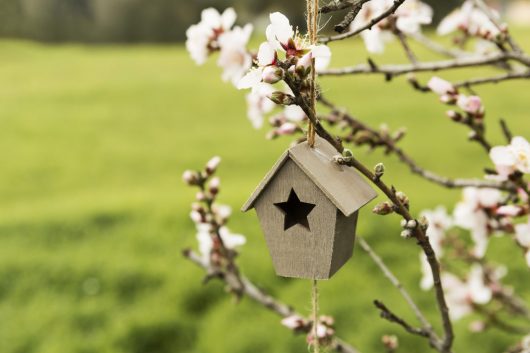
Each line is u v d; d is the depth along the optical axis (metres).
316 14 1.08
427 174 2.05
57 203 11.02
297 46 1.06
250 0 35.69
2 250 8.52
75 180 13.16
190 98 21.86
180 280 7.31
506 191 2.05
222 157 14.27
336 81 21.52
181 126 17.89
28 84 25.86
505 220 2.05
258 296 2.08
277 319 6.44
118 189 12.23
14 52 37.62
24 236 9.07
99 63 32.31
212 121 18.36
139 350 6.33
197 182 1.91
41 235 9.09
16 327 6.68
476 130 1.67
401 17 1.91
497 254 7.47
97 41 47.53
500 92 17.80
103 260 7.98
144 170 13.72
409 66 1.87
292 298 6.92
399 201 1.18
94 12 47.84
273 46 1.05
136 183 12.70
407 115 16.48
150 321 6.55
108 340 6.36
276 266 1.34
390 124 15.61
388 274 1.74
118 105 21.12
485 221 2.07
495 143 12.94
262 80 1.03
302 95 1.08
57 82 25.95
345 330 6.25
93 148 15.66
